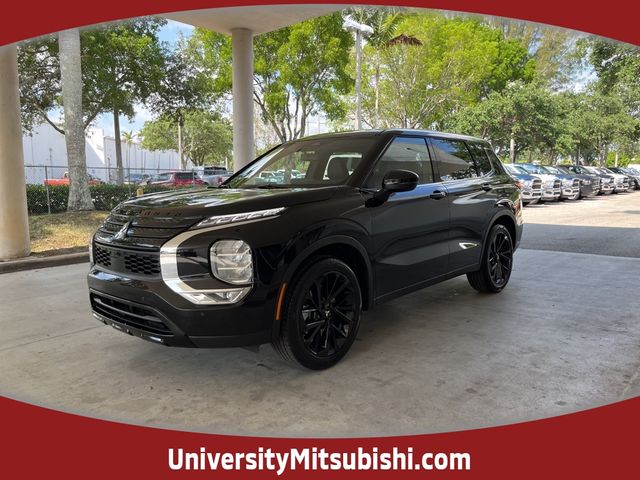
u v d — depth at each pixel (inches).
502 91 1172.5
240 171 186.7
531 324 170.2
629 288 219.3
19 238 297.1
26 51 666.8
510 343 151.9
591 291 214.8
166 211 125.1
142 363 140.9
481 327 167.6
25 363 141.3
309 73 714.8
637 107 1309.1
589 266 268.5
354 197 141.3
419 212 162.4
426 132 182.9
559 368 132.9
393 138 164.9
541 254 307.3
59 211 514.0
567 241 359.3
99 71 681.6
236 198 130.1
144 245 119.1
